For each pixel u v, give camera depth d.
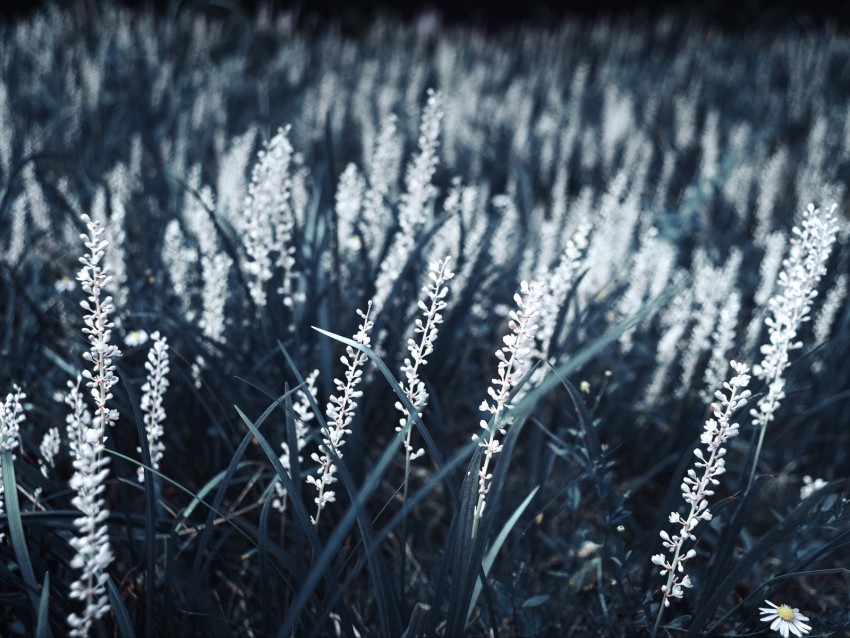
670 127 6.11
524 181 3.90
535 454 2.26
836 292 2.79
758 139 5.68
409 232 2.45
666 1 10.36
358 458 2.10
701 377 2.93
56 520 1.49
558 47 8.26
